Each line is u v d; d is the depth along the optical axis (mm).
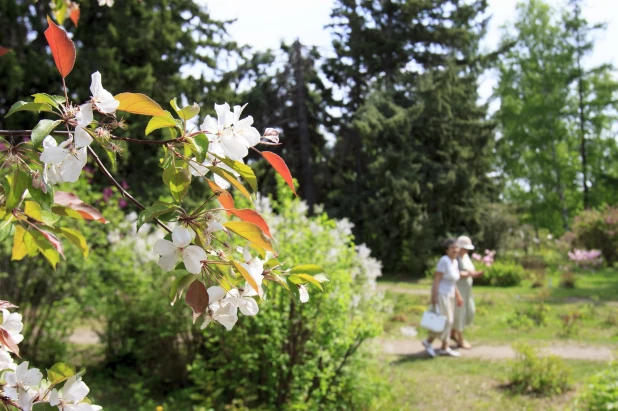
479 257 20656
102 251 7422
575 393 7398
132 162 17812
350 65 29219
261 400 6230
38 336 7082
